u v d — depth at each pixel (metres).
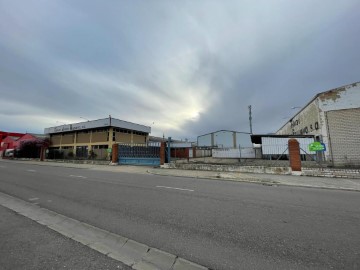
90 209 5.70
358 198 7.43
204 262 3.09
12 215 5.17
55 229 4.30
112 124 36.34
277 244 3.66
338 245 3.63
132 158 21.72
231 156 22.70
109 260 3.12
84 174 14.13
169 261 3.11
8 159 39.50
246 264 3.02
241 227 4.43
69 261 3.06
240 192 8.23
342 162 16.59
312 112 22.84
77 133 41.38
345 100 19.58
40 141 41.31
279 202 6.66
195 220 4.84
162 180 11.50
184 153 34.91
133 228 4.36
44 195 7.41
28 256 3.18
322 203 6.61
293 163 13.52
